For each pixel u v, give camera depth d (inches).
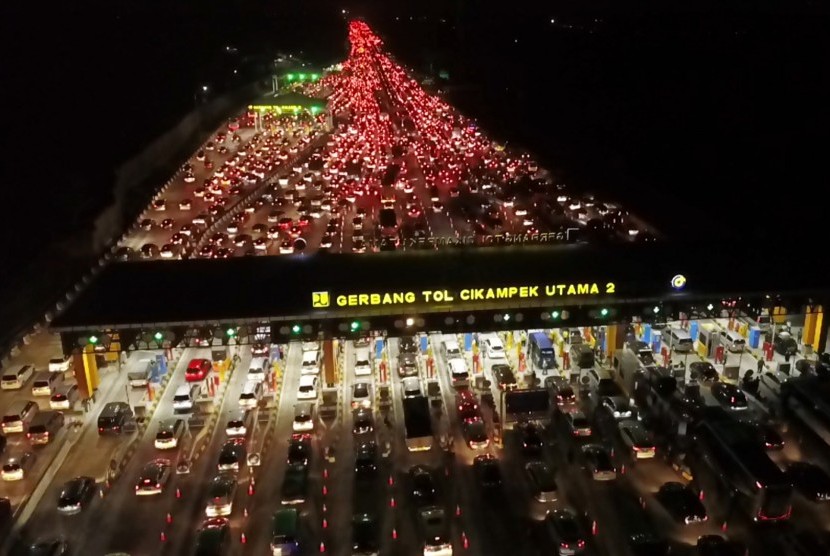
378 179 3484.3
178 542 1145.4
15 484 1291.8
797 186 2913.4
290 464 1304.1
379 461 1337.4
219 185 3454.7
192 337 1289.4
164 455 1373.0
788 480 1123.3
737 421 1270.9
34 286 2073.1
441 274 1354.6
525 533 1146.7
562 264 1391.5
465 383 1578.5
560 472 1299.2
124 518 1205.1
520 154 4087.1
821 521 1154.0
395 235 2593.5
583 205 3016.7
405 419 1375.5
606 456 1289.4
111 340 1275.8
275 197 3196.4
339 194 3184.1
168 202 3255.4
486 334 1800.0
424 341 1716.3
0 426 1464.1
